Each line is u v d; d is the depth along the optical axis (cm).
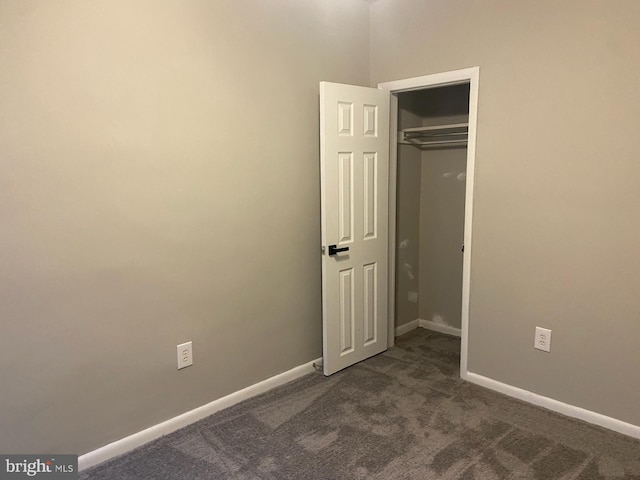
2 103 173
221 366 255
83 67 191
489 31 257
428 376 296
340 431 233
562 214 239
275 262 277
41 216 185
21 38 175
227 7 237
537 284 252
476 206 273
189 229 233
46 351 192
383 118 312
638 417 223
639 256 216
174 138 223
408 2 295
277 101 267
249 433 233
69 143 190
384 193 320
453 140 355
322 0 285
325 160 277
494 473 199
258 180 262
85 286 200
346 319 304
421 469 203
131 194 210
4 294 179
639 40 206
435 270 380
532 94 243
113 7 197
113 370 213
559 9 229
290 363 293
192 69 226
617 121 216
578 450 215
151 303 223
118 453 217
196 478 199
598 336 233
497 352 274
